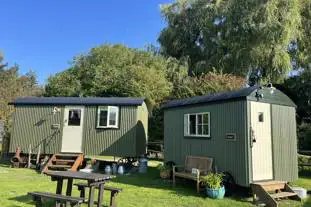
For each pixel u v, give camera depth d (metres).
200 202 7.92
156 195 8.60
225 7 23.28
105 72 25.86
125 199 7.99
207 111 10.20
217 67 23.39
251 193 8.86
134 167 13.98
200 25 25.50
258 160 8.76
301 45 21.69
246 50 21.89
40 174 12.11
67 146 14.34
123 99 14.62
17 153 14.32
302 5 21.66
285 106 9.86
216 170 9.54
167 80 24.56
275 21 20.33
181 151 11.32
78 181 10.42
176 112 11.80
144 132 15.90
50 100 14.92
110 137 14.07
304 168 14.12
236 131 8.97
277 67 21.02
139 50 28.22
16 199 7.60
